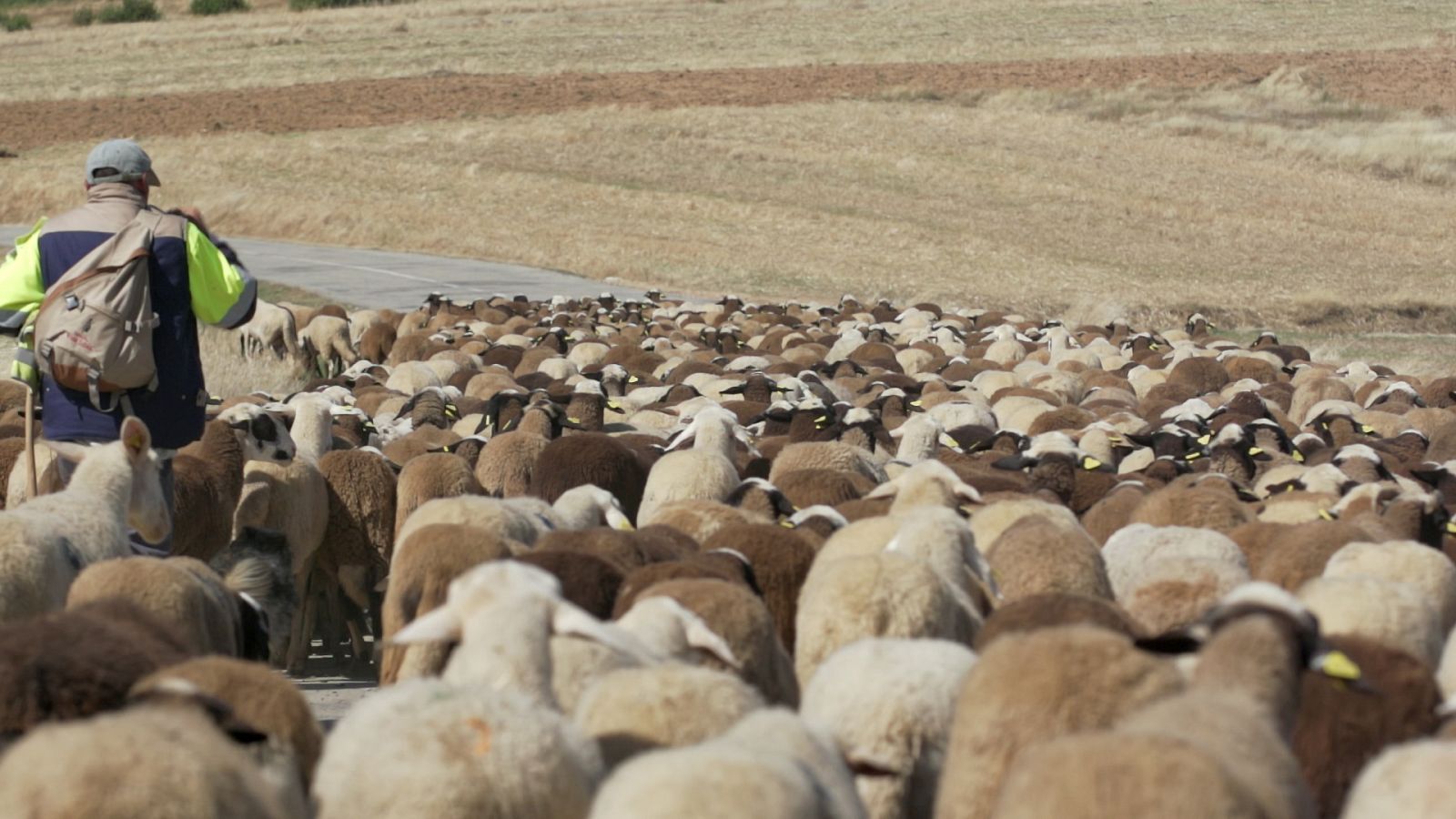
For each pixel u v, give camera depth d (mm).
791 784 5074
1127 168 70062
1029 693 6309
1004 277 53156
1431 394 25781
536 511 11641
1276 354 33250
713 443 15914
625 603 8930
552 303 39844
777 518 13172
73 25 138000
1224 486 14648
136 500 9312
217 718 5711
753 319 36562
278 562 10578
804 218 61719
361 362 27391
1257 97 81500
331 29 116875
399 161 71250
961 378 27438
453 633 6629
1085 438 18297
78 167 67438
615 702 6547
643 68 95188
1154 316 47250
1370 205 65188
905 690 7133
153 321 9492
